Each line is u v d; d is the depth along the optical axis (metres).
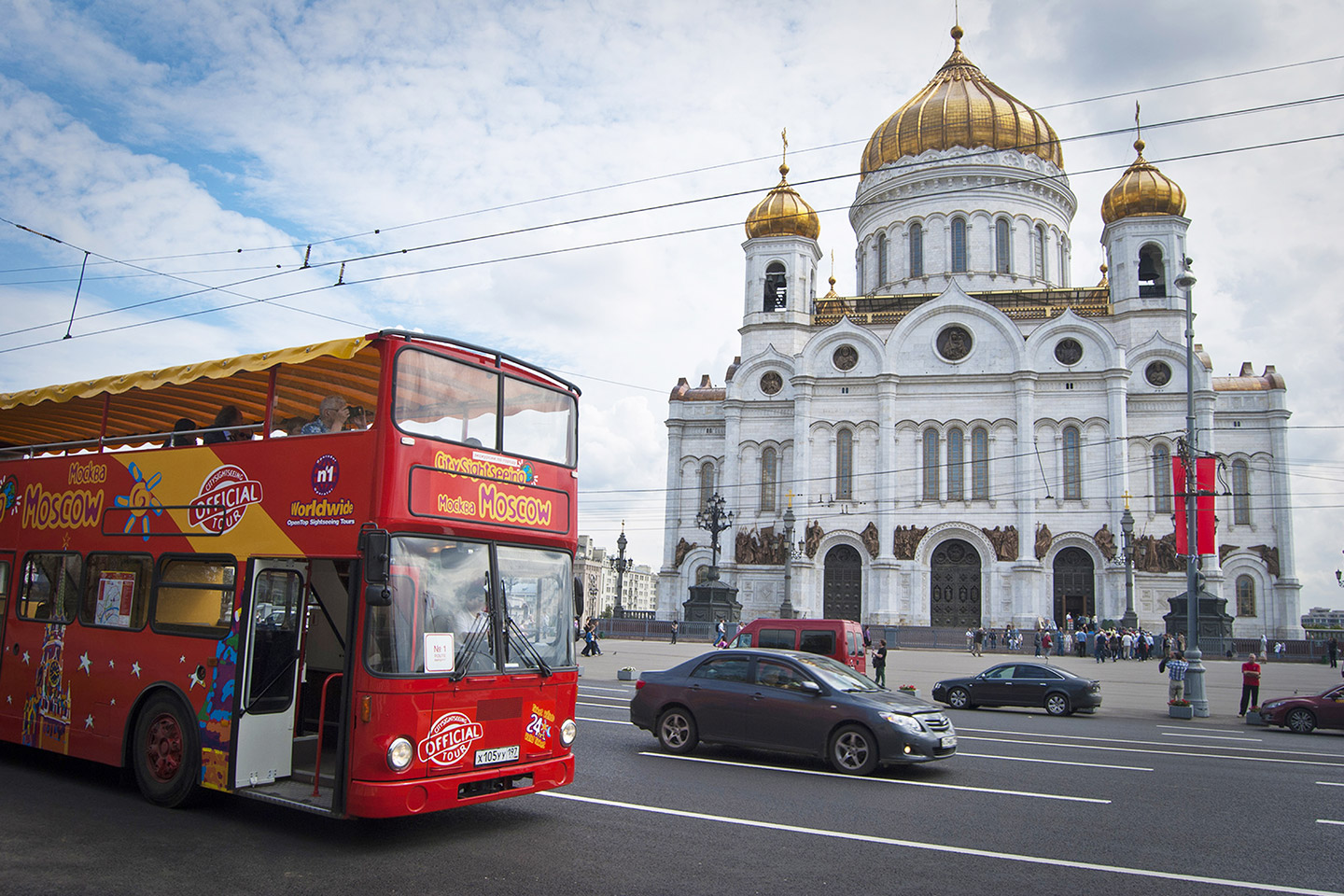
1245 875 9.52
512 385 11.38
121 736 11.95
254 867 8.94
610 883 8.66
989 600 61.38
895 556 63.50
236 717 10.54
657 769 14.88
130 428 13.94
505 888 8.46
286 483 10.78
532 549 11.23
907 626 61.38
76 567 13.27
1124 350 63.12
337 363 10.72
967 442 63.78
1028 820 11.76
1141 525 61.03
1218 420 64.06
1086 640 53.53
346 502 10.07
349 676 9.62
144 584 12.20
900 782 14.30
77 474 13.64
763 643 27.95
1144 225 65.25
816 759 16.62
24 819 10.52
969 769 15.77
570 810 11.72
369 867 9.04
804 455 65.62
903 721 14.67
